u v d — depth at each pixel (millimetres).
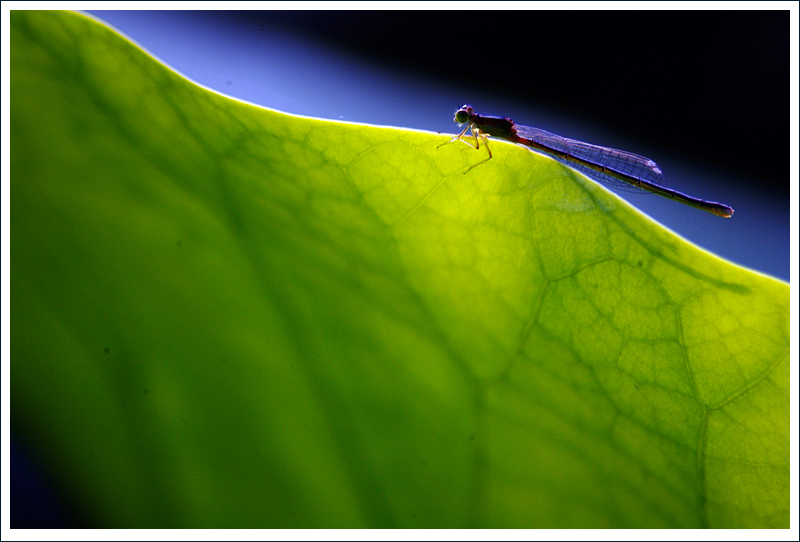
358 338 98
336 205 116
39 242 87
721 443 105
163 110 110
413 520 84
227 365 87
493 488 90
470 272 115
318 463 85
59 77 104
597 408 105
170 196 100
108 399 79
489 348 106
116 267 89
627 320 116
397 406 94
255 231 103
